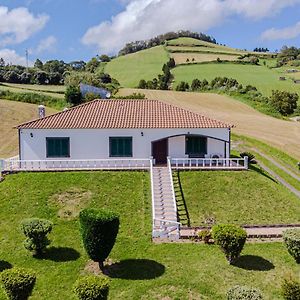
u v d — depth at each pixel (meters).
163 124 38.91
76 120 39.59
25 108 69.94
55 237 26.64
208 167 36.50
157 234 26.53
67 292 20.86
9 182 33.97
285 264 22.67
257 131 64.19
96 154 38.59
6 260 24.12
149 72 130.75
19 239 26.44
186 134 38.59
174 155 39.06
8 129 60.66
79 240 26.27
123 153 38.66
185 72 124.69
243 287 17.45
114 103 43.81
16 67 122.25
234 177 35.34
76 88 74.19
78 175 34.97
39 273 22.69
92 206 30.69
